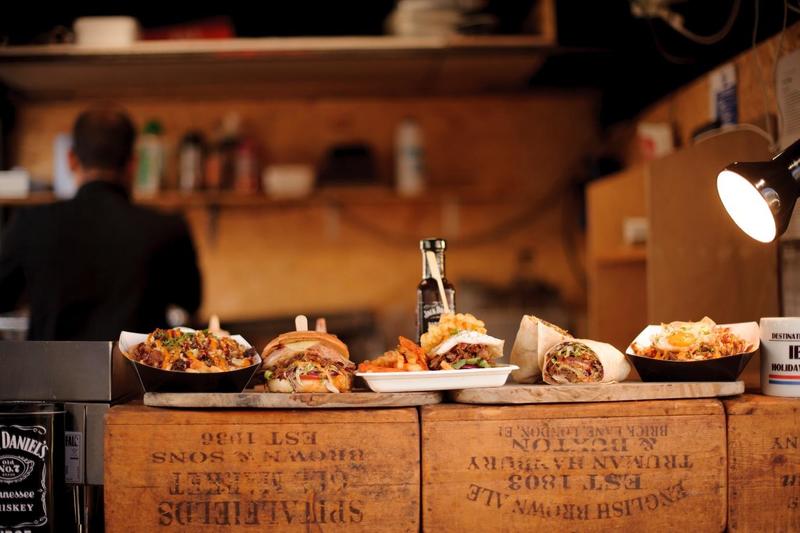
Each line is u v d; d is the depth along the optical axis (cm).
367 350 387
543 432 134
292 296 427
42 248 245
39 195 378
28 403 141
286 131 426
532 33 342
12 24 342
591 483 134
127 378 155
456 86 404
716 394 140
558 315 405
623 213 320
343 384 141
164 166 401
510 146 431
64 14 360
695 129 273
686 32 257
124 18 334
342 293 428
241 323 368
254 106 425
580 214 419
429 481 133
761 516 136
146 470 132
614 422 135
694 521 135
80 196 252
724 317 223
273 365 143
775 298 199
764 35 219
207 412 133
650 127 301
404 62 351
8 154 411
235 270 427
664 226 260
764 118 213
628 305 340
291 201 405
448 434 133
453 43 328
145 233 251
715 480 135
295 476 132
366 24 376
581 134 430
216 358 139
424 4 330
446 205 431
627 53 325
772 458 136
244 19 375
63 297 243
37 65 344
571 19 325
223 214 427
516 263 430
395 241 429
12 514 136
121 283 246
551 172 431
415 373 134
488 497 133
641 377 151
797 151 140
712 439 136
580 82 389
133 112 420
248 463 132
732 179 142
